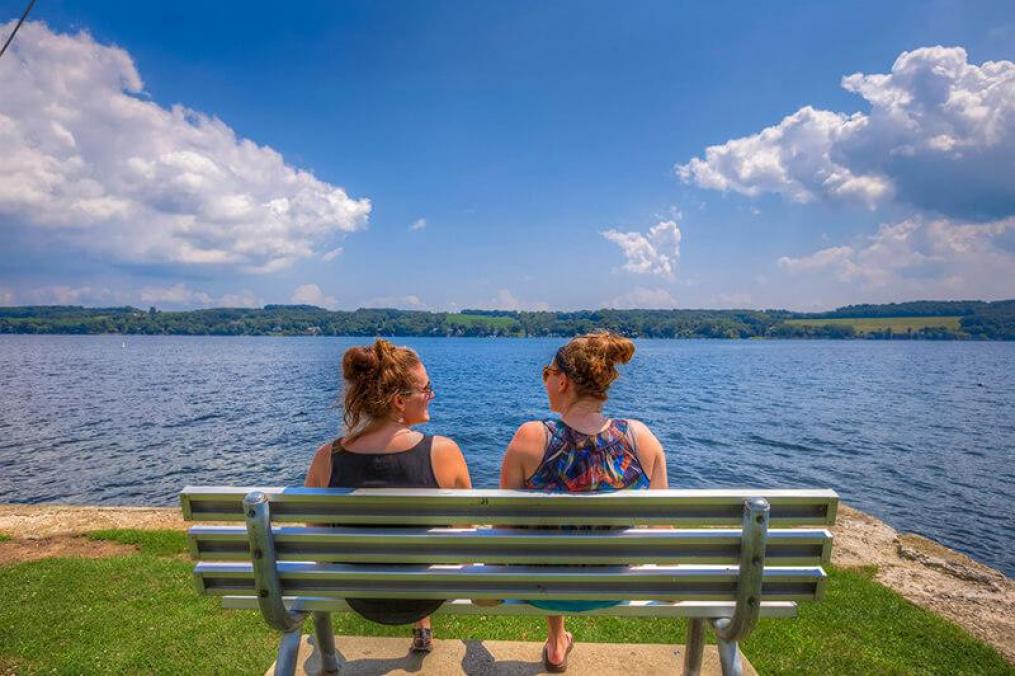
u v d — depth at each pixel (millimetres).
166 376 46062
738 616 1802
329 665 2391
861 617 3857
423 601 2031
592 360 2105
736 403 32156
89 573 4621
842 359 88125
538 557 1802
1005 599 4289
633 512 1771
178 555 5250
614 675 2496
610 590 1857
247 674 3143
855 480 15234
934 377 53656
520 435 2125
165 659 3287
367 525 1867
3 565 4961
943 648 3469
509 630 3660
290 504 1809
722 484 14766
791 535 1788
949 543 10750
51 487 13352
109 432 20594
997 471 16312
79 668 3195
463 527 1881
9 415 24516
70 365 59156
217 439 19281
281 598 1851
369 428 2084
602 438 2068
